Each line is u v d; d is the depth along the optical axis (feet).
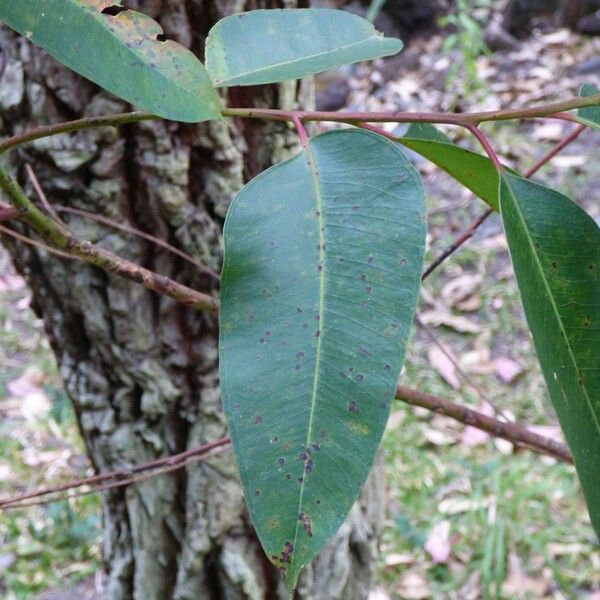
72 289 1.89
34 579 3.36
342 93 6.48
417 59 6.72
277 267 0.84
